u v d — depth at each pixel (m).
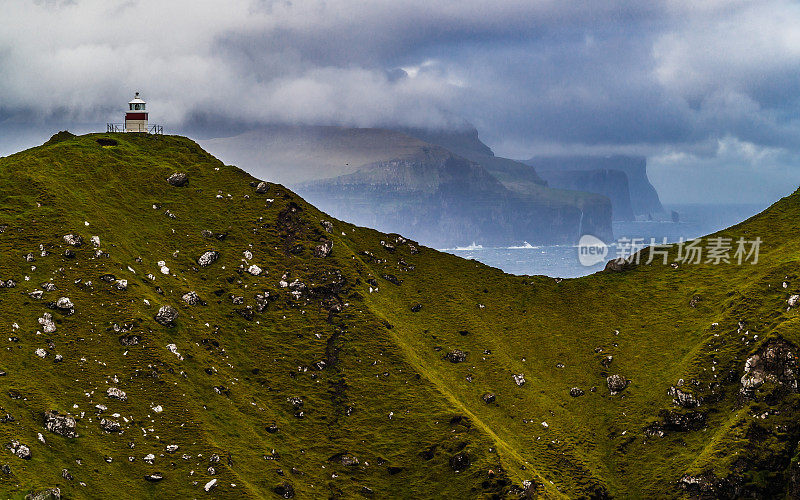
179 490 138.00
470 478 159.38
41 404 141.12
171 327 175.12
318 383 180.25
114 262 182.75
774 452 169.50
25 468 124.44
